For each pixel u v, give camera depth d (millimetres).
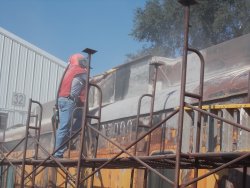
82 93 9297
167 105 6695
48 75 28766
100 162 6367
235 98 5516
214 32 19625
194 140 5316
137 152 7184
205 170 5754
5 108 26781
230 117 5047
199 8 19359
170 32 21781
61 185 9383
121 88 9461
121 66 9602
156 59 8477
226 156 4266
